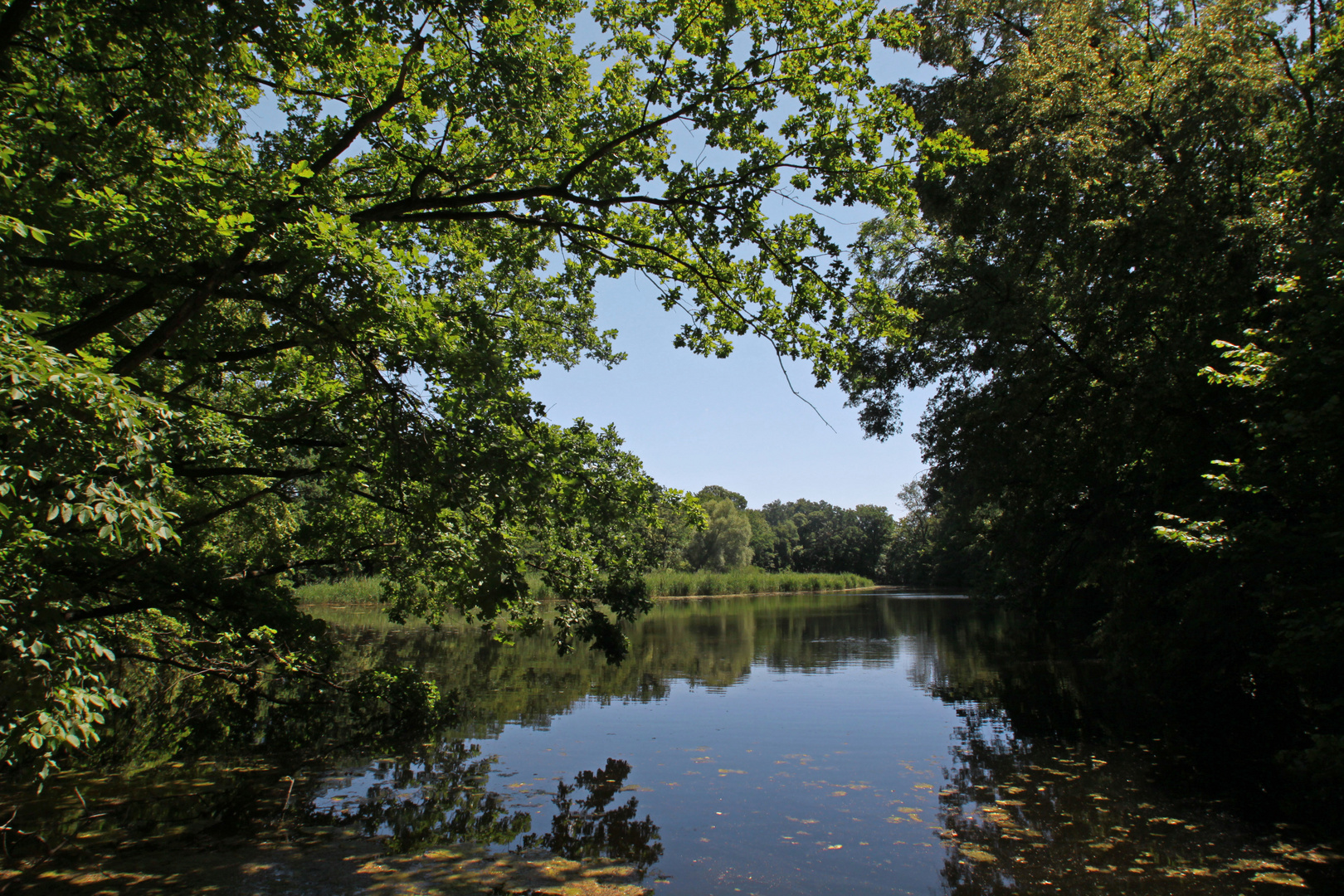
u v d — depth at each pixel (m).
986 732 11.61
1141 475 15.12
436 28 7.61
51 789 8.46
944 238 16.03
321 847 6.86
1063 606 21.92
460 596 10.09
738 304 8.73
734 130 7.64
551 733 11.50
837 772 9.41
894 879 6.25
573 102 8.62
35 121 6.62
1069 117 13.15
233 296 6.24
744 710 13.27
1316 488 7.98
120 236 5.56
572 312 11.33
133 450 4.20
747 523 79.19
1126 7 14.73
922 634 27.27
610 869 6.42
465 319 8.19
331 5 6.92
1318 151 10.56
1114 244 13.17
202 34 6.43
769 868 6.50
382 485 8.88
